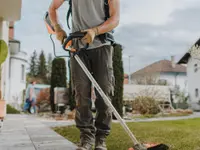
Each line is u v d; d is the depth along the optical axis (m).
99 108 2.32
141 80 23.08
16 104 18.31
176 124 7.13
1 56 4.99
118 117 2.09
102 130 2.34
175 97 24.58
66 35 2.40
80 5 2.34
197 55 9.80
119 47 10.04
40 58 54.84
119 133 4.58
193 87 25.34
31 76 53.50
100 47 2.27
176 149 3.17
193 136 4.22
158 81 27.70
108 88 2.30
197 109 23.55
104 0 2.30
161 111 13.77
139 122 8.06
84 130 2.29
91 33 2.14
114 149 3.17
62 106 11.77
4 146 3.07
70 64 2.39
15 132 4.55
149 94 14.05
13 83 20.14
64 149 2.84
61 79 13.15
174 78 32.78
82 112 2.30
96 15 2.31
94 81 2.15
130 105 14.61
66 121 8.45
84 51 2.30
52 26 2.47
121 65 10.09
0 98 4.85
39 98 15.41
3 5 6.93
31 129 5.05
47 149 2.84
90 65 2.33
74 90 2.36
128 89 16.27
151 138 4.00
